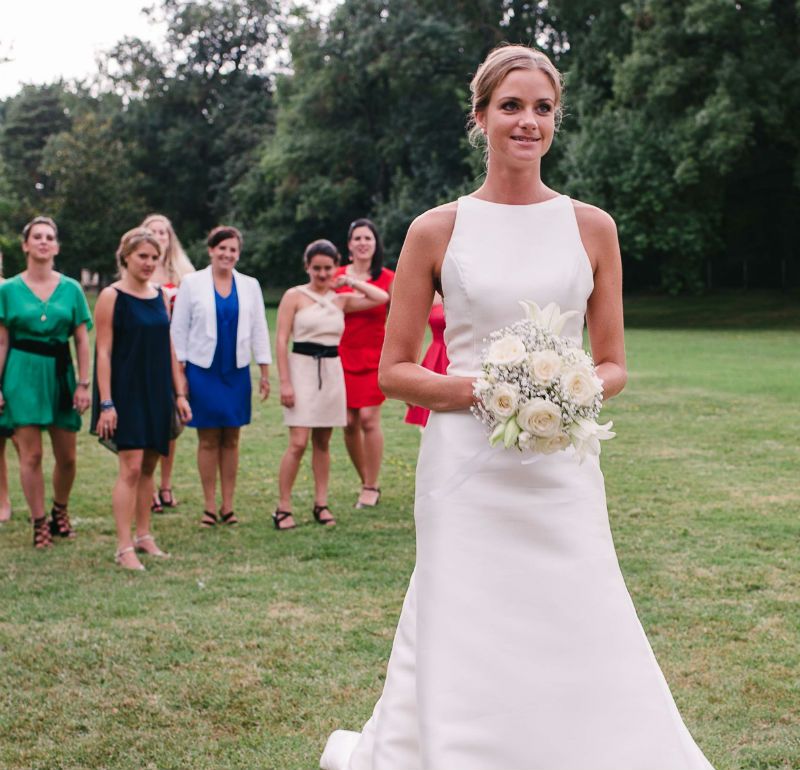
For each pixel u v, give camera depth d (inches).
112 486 347.6
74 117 2358.5
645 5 1167.0
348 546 257.9
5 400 260.2
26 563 244.1
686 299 1503.4
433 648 107.5
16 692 162.7
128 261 247.8
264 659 176.4
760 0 1107.9
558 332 109.5
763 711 152.1
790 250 1540.4
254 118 2111.2
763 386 587.5
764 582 216.7
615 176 1187.3
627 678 108.0
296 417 279.0
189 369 281.7
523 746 105.4
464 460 112.3
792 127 1200.8
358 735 135.9
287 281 1825.8
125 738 146.2
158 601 210.8
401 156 1585.9
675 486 322.0
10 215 1834.4
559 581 109.5
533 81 114.7
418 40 1403.8
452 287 115.1
